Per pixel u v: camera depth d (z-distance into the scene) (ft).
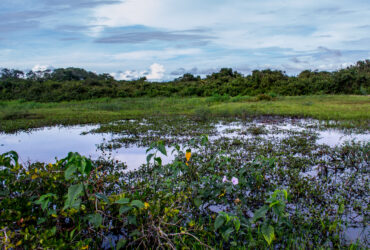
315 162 16.88
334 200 11.68
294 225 9.60
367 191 12.67
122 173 15.30
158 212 8.41
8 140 25.38
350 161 16.74
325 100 60.85
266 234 7.55
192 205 10.54
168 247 7.66
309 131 27.86
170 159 18.20
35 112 47.88
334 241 8.70
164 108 53.36
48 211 7.88
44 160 18.53
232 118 38.73
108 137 25.98
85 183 8.18
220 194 10.62
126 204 7.72
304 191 12.46
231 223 8.12
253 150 19.80
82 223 8.20
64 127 32.99
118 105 55.11
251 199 11.59
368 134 26.09
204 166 15.64
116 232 8.98
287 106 49.83
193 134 26.63
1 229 6.92
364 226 9.78
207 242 8.36
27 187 9.05
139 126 31.76
